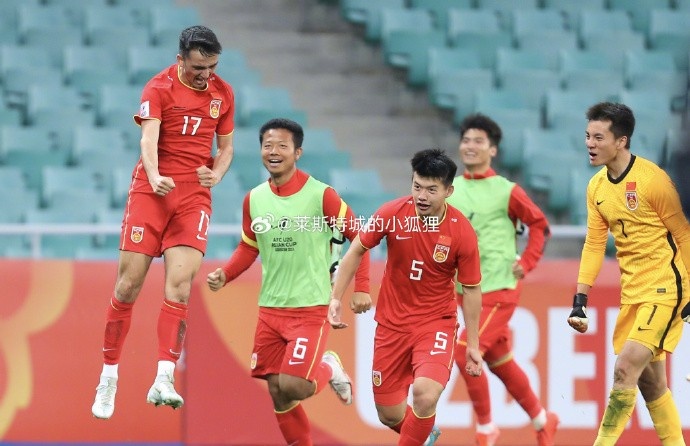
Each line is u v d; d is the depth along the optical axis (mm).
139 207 23812
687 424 33219
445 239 24672
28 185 43031
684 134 20781
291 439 27406
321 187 26375
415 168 24312
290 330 26250
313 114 49406
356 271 25609
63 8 51500
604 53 52781
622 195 24391
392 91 50906
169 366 23672
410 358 25422
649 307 24234
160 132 23797
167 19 51281
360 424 32250
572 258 42969
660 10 55250
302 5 53625
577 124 47969
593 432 33062
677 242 24172
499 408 33094
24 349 31594
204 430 31656
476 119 30609
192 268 23938
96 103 46500
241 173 43656
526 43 52500
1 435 31312
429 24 53375
